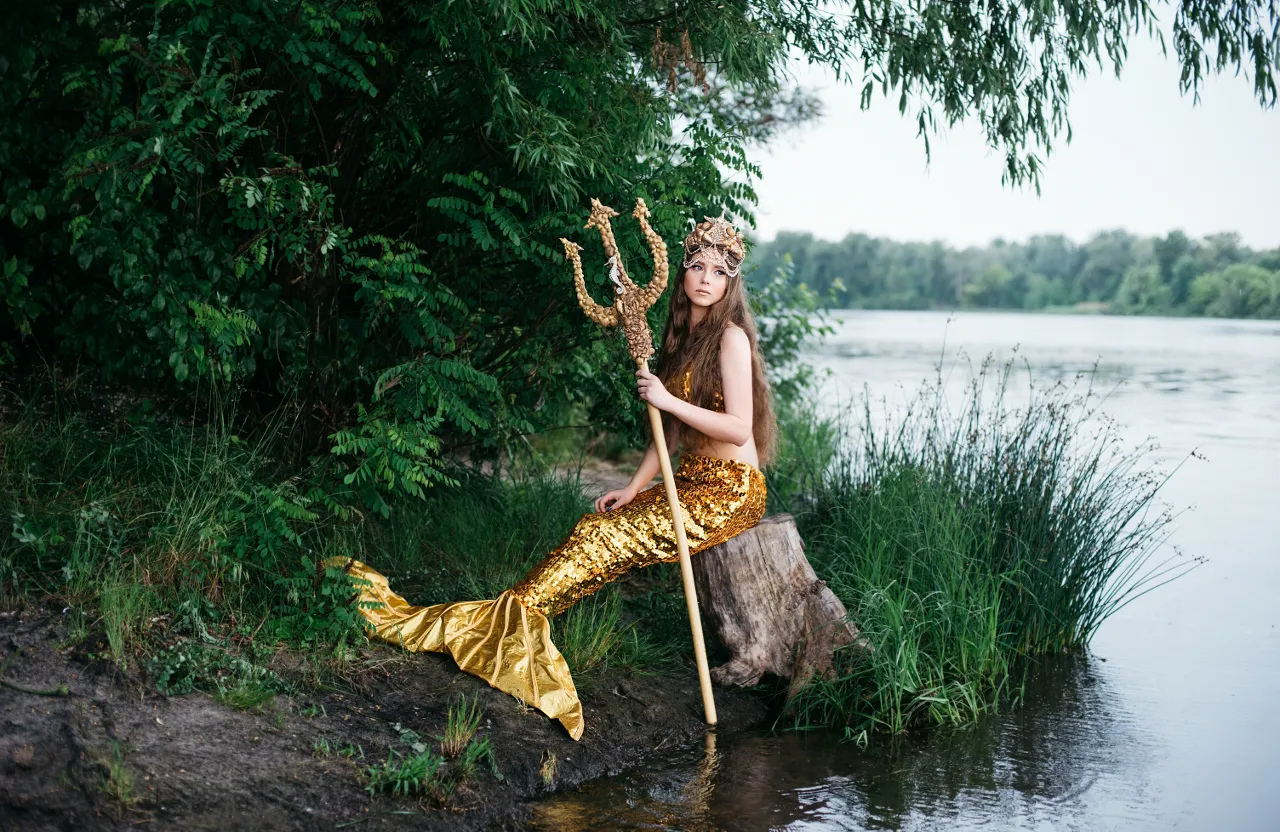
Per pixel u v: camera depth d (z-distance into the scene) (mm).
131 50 4086
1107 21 5402
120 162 4105
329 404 5117
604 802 3617
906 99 5562
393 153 4883
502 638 4152
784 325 10086
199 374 4391
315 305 4984
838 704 4379
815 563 5430
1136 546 5602
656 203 4895
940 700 4359
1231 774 3957
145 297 4344
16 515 3789
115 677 3426
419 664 4113
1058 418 5953
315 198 4281
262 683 3639
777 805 3648
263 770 3256
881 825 3518
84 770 3018
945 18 5457
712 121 5250
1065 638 5406
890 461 6035
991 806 3676
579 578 4270
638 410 5918
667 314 4891
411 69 4676
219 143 4219
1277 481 9797
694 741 4164
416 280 4527
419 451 4430
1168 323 71250
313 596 4078
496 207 4820
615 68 4898
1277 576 6746
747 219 5281
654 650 4703
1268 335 46906
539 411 5801
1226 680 4953
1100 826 3541
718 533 4387
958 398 14969
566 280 4801
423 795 3350
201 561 4055
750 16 4945
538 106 4484
